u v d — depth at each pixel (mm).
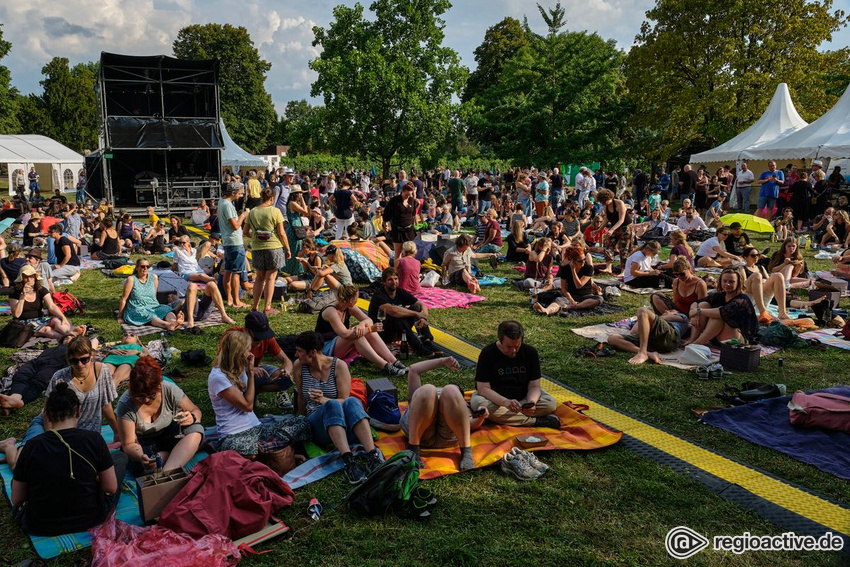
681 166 39188
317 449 5137
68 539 3963
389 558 3850
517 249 15109
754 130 28031
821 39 33781
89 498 4055
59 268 12773
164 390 4832
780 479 4785
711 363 7438
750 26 33969
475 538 4043
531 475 4801
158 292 9961
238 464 4285
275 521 4172
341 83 35406
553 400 5691
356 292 7191
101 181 26047
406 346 7793
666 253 16250
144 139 23781
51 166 43938
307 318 9781
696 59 36000
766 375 7191
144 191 25688
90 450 4027
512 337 5387
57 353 6766
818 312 9586
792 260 11695
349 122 35875
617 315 10078
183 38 67625
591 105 41969
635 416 6027
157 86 25578
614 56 47250
